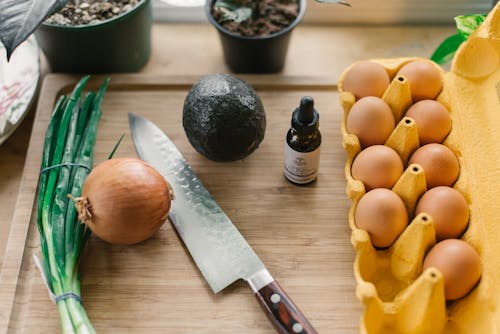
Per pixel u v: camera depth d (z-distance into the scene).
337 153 0.81
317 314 0.68
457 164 0.68
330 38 0.96
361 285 0.61
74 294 0.67
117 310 0.69
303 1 0.84
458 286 0.61
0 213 0.79
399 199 0.64
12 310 0.69
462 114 0.71
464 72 0.73
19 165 0.83
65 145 0.76
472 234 0.64
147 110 0.85
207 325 0.67
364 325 0.60
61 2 0.68
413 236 0.62
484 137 0.70
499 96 0.71
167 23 0.99
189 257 0.72
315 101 0.85
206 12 0.84
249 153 0.75
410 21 0.97
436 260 0.61
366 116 0.69
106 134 0.82
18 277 0.70
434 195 0.64
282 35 0.82
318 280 0.70
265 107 0.85
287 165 0.75
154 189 0.68
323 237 0.74
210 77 0.74
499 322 0.59
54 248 0.69
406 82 0.70
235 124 0.71
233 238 0.71
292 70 0.92
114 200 0.66
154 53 0.94
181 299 0.69
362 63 0.74
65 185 0.73
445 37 0.96
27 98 0.82
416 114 0.71
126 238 0.69
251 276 0.68
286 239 0.74
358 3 0.94
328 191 0.77
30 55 0.85
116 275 0.71
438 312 0.60
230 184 0.78
